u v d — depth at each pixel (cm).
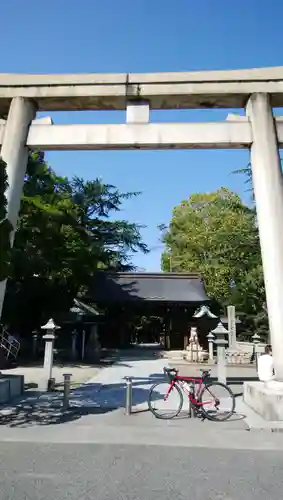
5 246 790
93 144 1027
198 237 3834
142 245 3528
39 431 673
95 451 569
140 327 4775
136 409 863
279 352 855
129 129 1028
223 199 4056
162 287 3161
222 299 3394
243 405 902
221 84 1032
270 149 970
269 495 422
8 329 2238
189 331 2988
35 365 1809
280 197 938
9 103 1109
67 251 2056
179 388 840
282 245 905
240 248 2822
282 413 745
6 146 1030
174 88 1042
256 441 633
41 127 1052
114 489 432
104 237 3303
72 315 2292
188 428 706
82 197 3061
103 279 3238
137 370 1734
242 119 1025
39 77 1069
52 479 458
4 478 458
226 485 448
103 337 3062
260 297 2762
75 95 1058
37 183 2078
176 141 1011
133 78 1050
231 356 2305
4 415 795
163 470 494
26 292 2069
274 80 1023
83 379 1409
